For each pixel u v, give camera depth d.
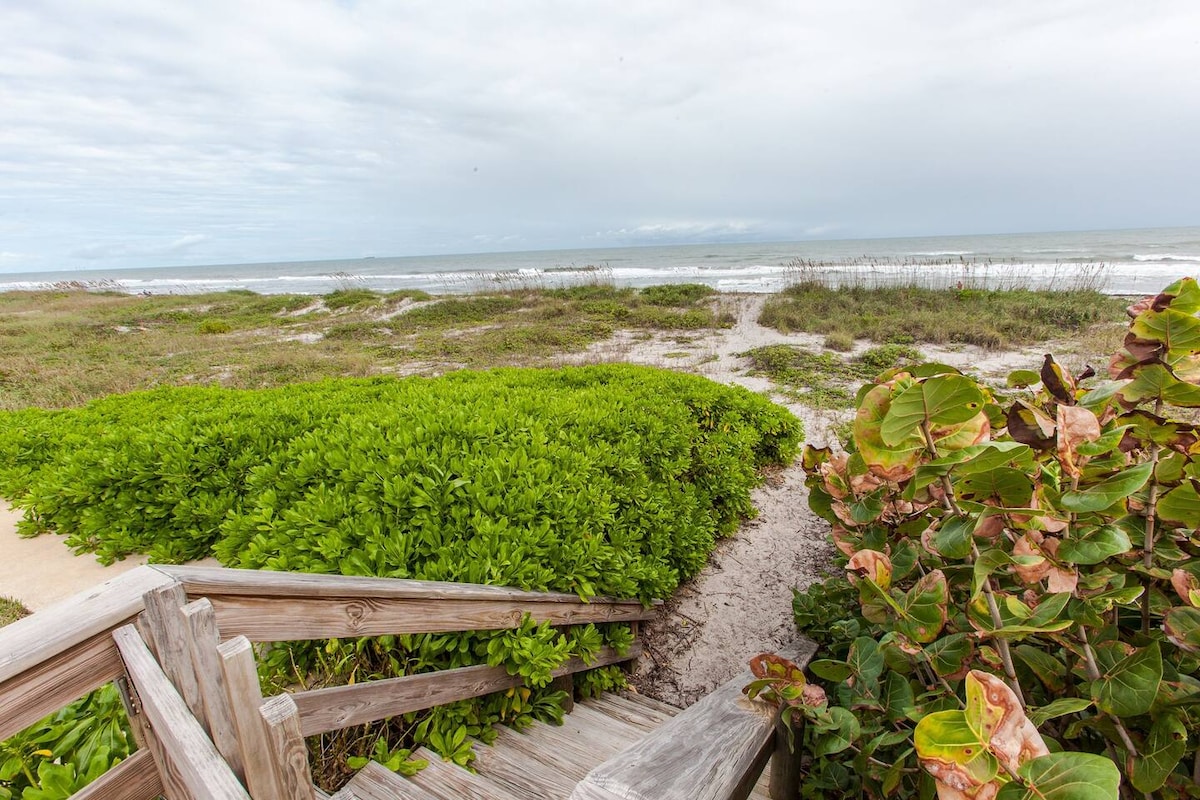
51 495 3.45
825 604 2.32
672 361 10.16
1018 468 1.03
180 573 1.02
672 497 3.29
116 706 1.53
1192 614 0.98
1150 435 1.08
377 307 19.14
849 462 1.40
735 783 1.15
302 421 3.82
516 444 2.97
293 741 1.02
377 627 1.48
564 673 2.24
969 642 1.08
